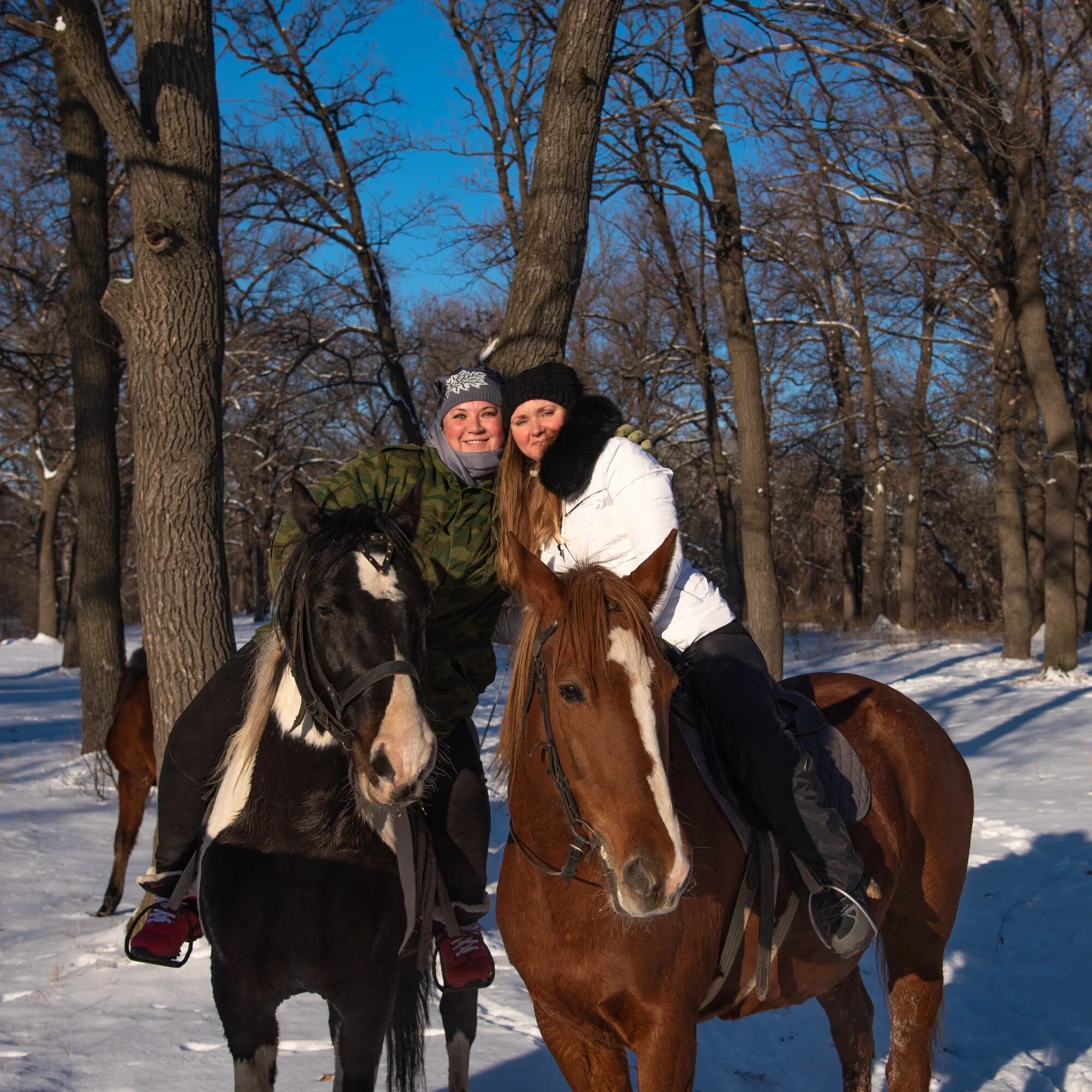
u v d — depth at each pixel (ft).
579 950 9.09
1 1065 12.94
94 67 19.06
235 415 84.28
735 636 10.97
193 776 10.89
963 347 81.61
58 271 59.62
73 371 40.32
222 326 20.33
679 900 8.43
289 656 9.89
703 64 41.73
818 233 58.90
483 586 11.49
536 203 21.77
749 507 39.68
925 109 48.98
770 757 9.91
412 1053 11.68
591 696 8.21
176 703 19.75
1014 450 65.57
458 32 51.80
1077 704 44.04
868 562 127.34
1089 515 83.05
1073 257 69.77
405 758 8.66
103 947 18.78
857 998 12.69
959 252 55.01
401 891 10.17
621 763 8.05
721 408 89.81
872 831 11.34
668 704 8.81
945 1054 14.06
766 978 9.98
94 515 39.63
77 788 34.19
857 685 13.29
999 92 51.03
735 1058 14.62
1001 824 25.62
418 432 54.70
